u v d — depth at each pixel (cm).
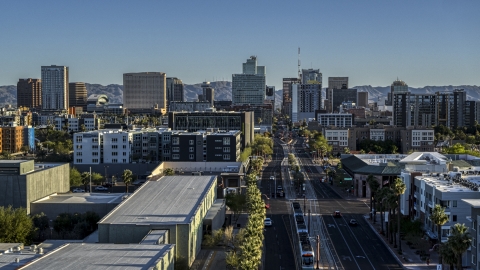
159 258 12238
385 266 16000
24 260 12862
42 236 18638
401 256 16950
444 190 18125
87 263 11825
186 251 15488
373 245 18400
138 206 17738
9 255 13338
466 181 19388
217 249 17725
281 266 16000
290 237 19512
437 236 17950
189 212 16875
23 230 17350
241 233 16588
